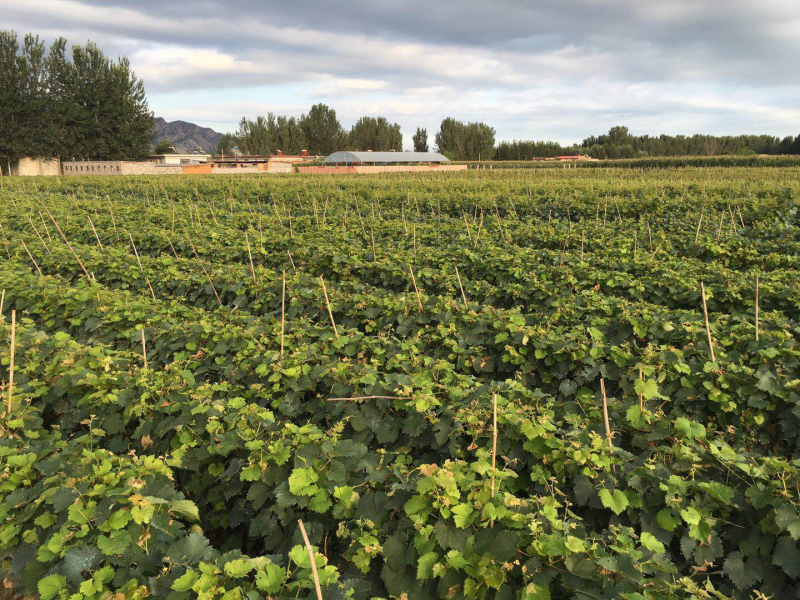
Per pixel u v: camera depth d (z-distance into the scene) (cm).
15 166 7131
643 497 392
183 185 3000
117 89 7306
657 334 684
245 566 328
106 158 7556
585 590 313
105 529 356
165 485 401
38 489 397
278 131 10450
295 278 962
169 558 353
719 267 966
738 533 378
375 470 425
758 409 525
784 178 3067
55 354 657
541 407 495
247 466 433
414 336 738
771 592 360
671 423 467
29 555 370
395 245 1355
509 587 331
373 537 364
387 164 7450
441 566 339
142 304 856
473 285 964
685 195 2058
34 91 6881
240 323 792
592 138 13312
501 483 430
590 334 650
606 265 1064
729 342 642
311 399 585
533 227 1511
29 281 1016
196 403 516
